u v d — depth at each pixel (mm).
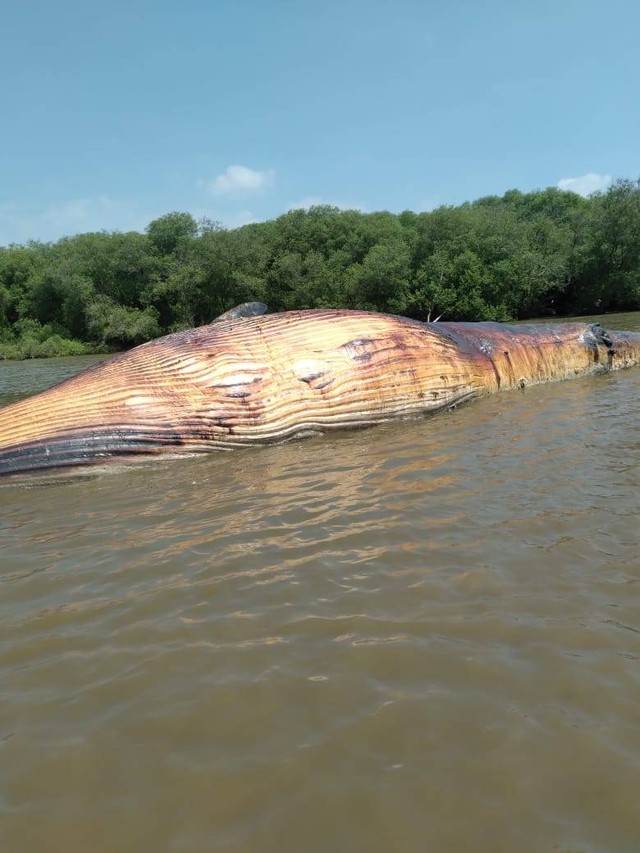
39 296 62969
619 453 7512
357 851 2633
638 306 51719
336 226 59969
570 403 10422
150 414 8125
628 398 10617
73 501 6945
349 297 53500
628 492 6250
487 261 50750
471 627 4102
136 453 7973
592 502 6043
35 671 3891
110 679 3775
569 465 7164
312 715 3398
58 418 7824
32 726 3424
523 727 3242
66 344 56656
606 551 5043
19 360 52656
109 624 4355
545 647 3867
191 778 3031
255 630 4191
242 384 8641
